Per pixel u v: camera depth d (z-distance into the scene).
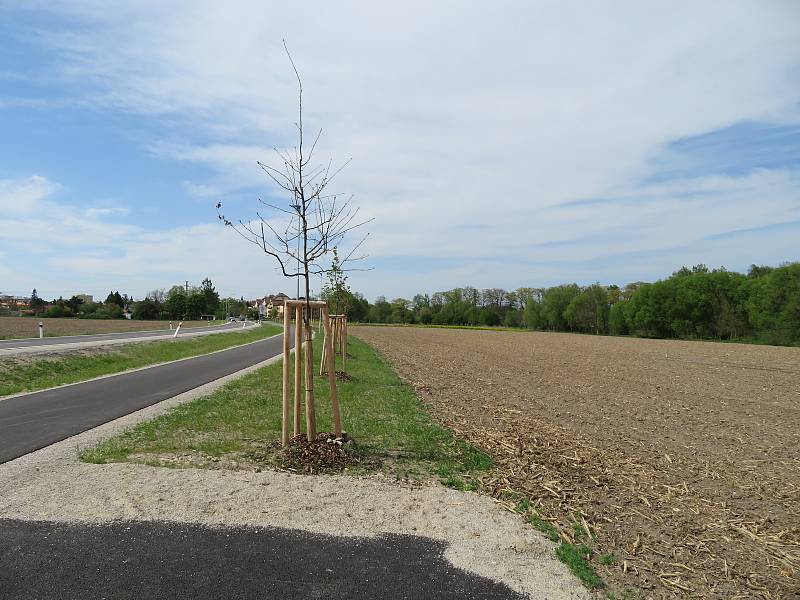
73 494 5.86
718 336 68.12
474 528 5.48
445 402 14.30
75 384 15.04
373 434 9.37
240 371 18.95
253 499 5.88
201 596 4.01
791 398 17.41
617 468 8.34
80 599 3.90
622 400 16.14
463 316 119.88
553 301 97.94
